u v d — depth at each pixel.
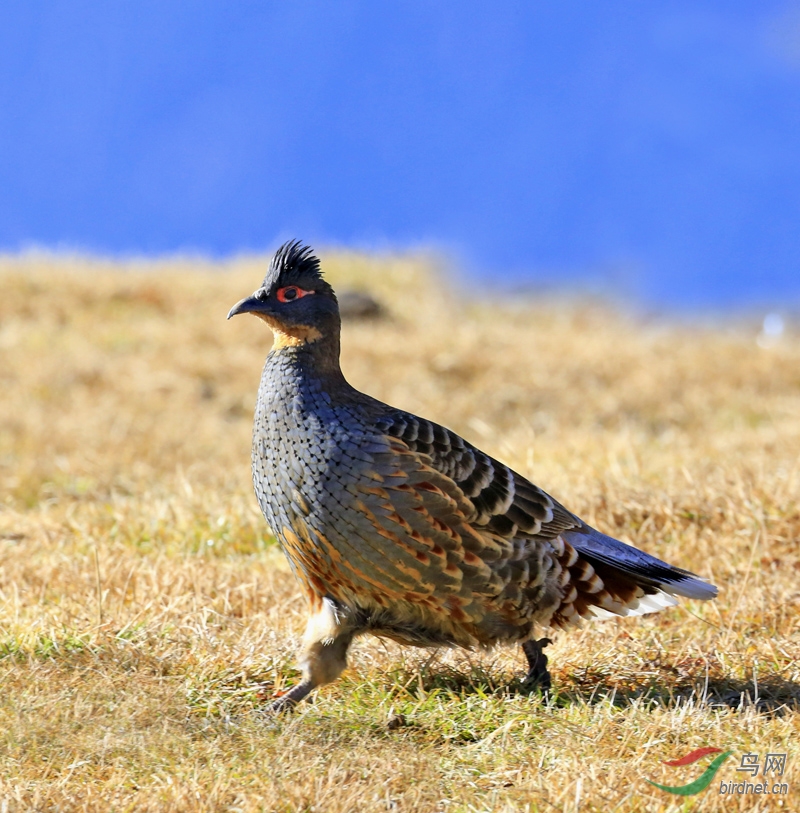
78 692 12.14
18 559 17.66
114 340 39.12
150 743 11.22
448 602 12.75
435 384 36.12
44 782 10.52
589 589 13.34
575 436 27.64
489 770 11.02
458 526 12.47
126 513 20.33
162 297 45.50
